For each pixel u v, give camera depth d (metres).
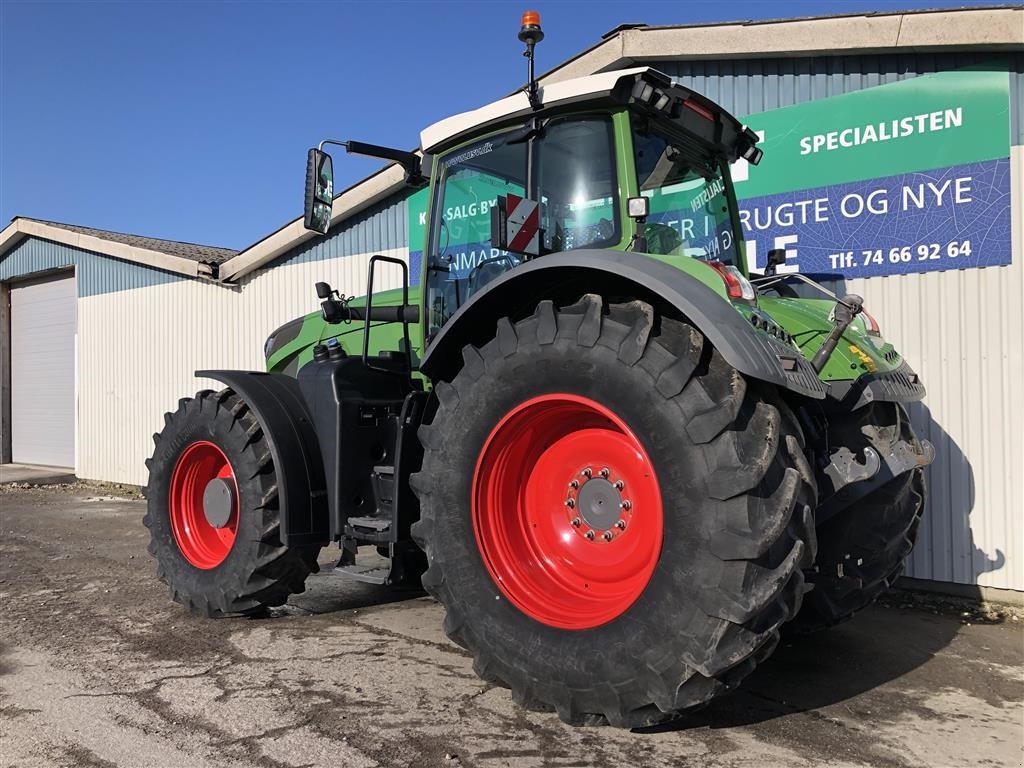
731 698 3.19
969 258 4.98
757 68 5.77
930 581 5.12
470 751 2.64
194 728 2.85
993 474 4.91
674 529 2.49
